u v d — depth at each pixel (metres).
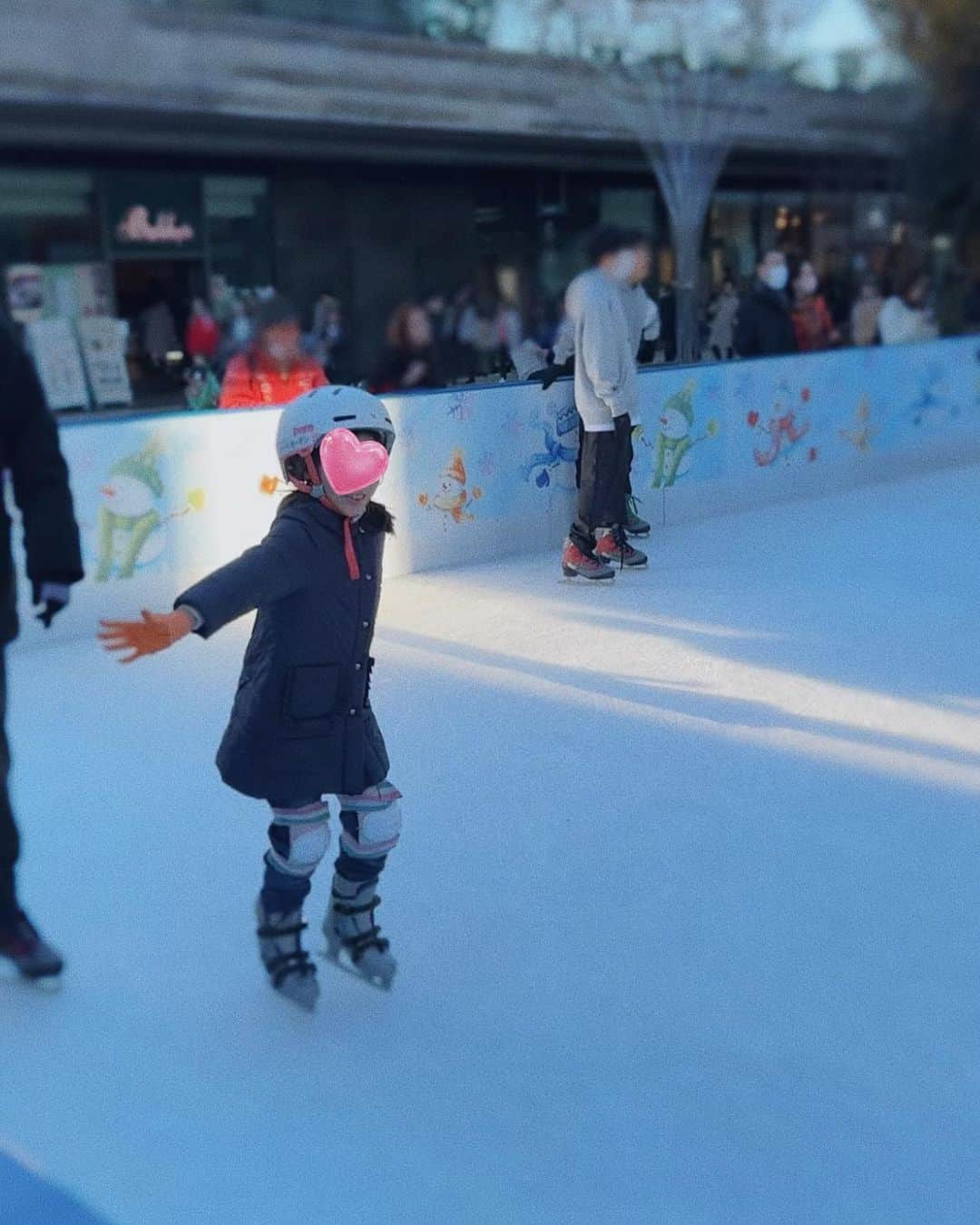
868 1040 2.62
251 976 2.88
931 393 8.96
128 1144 2.33
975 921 3.06
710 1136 2.34
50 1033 2.67
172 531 5.49
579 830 3.54
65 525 2.70
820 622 5.43
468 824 3.59
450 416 6.32
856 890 3.21
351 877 2.77
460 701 4.53
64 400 13.52
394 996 2.79
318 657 2.52
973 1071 2.52
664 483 7.25
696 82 14.23
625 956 2.93
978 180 17.89
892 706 4.44
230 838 3.54
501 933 3.04
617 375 5.88
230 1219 2.14
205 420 5.52
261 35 13.58
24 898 3.21
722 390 7.48
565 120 14.98
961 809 3.64
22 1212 2.13
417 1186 2.22
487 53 14.46
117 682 4.79
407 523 6.24
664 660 4.96
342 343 14.56
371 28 14.31
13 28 12.31
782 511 7.68
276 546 2.46
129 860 3.41
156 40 13.00
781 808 3.67
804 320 9.97
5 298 13.77
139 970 2.90
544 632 5.34
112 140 13.55
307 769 2.55
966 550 6.64
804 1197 2.18
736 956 2.93
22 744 4.20
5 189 13.49
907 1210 2.15
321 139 14.62
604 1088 2.48
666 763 3.98
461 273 16.98
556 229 17.31
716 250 16.55
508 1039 2.64
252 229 15.49
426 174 16.34
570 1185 2.22
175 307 15.20
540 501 6.78
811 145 16.66
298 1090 2.49
